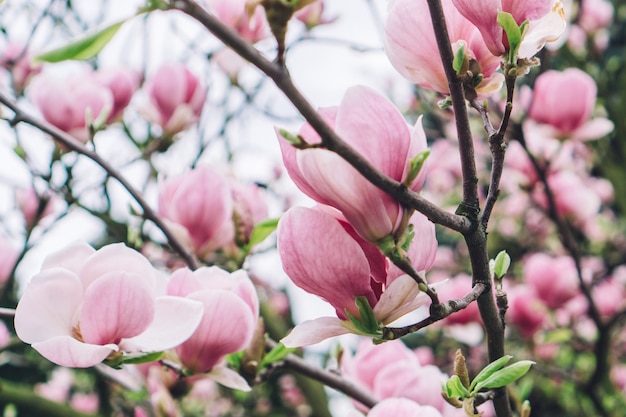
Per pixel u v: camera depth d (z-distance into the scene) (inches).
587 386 72.7
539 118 68.6
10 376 98.0
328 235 33.1
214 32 30.0
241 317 40.5
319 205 33.7
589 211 85.8
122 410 91.4
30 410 69.1
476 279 34.3
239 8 45.4
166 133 63.7
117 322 36.8
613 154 97.9
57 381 104.5
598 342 70.7
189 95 63.7
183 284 40.4
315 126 30.7
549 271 80.7
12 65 73.2
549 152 85.0
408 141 32.6
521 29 33.9
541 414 102.3
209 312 40.3
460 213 33.7
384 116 32.3
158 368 49.1
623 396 82.5
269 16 30.0
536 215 111.0
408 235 32.8
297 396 113.5
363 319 33.2
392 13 35.5
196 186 50.8
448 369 94.1
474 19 34.5
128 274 36.7
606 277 105.0
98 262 37.3
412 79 35.9
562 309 89.8
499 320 35.4
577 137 68.1
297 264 33.5
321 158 32.2
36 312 36.4
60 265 37.2
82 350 36.0
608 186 117.3
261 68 30.1
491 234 114.7
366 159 31.6
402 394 42.2
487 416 49.9
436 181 128.6
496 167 34.4
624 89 94.6
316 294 33.9
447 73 33.8
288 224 33.5
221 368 41.9
